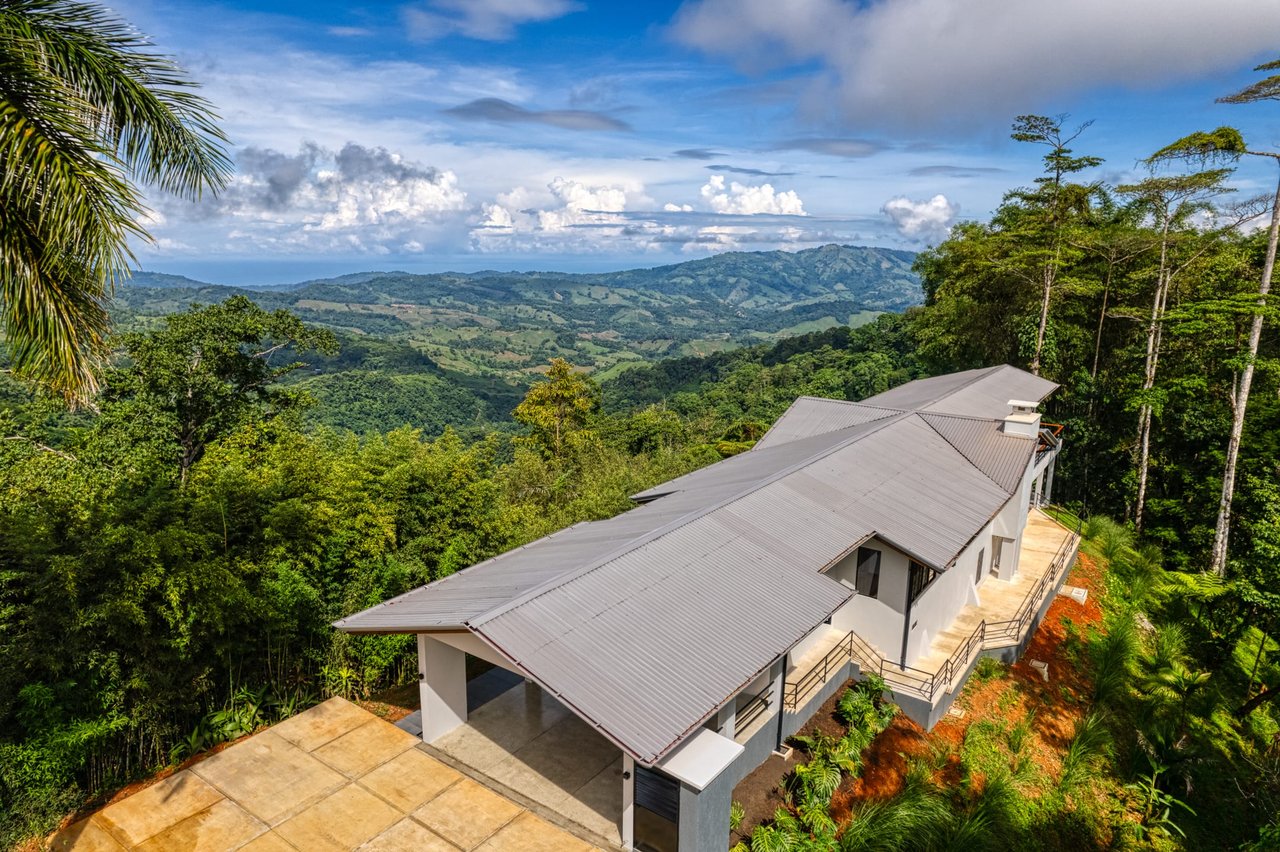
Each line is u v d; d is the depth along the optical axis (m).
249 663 13.21
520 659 9.81
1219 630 21.44
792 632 11.76
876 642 16.31
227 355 25.92
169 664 11.45
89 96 7.57
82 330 7.94
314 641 14.33
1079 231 36.78
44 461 17.45
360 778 11.38
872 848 11.37
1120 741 16.66
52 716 10.11
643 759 8.63
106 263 7.53
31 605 10.29
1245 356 26.58
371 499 16.83
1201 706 18.78
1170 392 32.31
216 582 11.52
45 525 11.12
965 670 16.56
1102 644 20.22
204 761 11.67
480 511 18.98
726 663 10.66
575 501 28.05
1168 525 33.31
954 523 16.94
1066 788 14.59
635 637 10.79
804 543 14.59
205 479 15.00
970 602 20.09
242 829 10.22
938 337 45.03
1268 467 30.03
